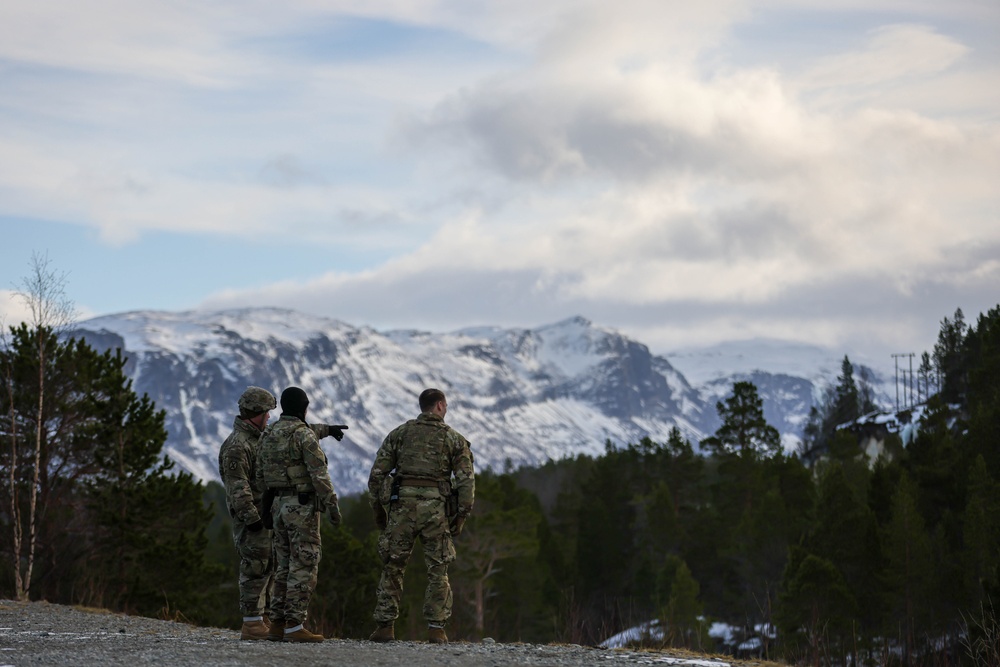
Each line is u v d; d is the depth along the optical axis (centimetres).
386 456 1554
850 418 19338
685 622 5322
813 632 2128
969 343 13050
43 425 3625
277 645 1379
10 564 3469
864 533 6112
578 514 11331
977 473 6047
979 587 5494
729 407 10856
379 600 1541
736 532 8712
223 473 1539
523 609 8662
